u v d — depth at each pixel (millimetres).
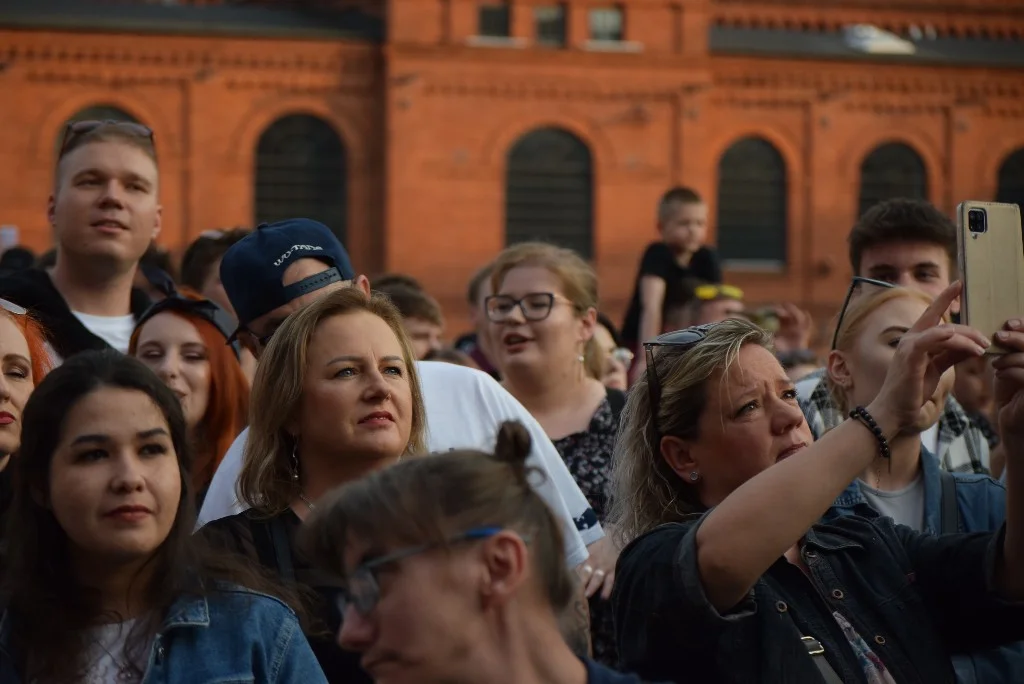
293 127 47500
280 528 6047
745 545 4734
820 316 50031
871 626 5359
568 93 48156
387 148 47156
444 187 47469
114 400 5234
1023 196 51594
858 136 50406
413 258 47219
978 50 53281
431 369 7078
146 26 45938
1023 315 5168
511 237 48000
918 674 5312
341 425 6078
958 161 50938
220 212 46812
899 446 7207
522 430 3980
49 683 5184
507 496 3840
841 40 52406
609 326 11734
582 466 8461
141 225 8953
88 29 45688
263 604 5320
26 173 45406
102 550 5156
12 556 5312
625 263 48375
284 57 47188
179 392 8102
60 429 5219
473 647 3781
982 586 5363
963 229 5152
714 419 5453
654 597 4918
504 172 47844
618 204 48375
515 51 47719
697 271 17094
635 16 48531
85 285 8969
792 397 5531
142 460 5242
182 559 5316
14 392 6539
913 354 4887
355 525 3811
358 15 48969
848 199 50281
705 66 48844
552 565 3902
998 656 5867
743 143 49938
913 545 5633
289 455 6262
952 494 7164
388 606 3770
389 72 47125
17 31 45250
